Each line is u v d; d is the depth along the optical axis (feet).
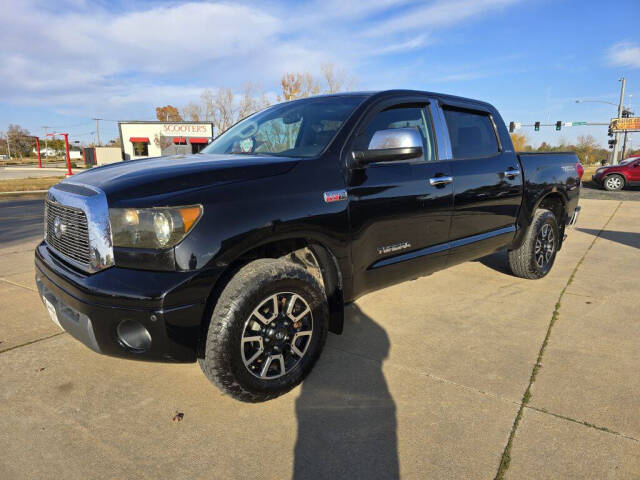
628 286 14.07
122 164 8.67
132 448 6.53
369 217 8.79
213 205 6.72
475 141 12.07
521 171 13.10
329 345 9.84
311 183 7.86
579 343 9.91
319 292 7.97
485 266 16.63
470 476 5.95
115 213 6.57
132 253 6.53
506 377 8.46
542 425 7.00
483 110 12.47
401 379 8.42
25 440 6.69
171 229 6.38
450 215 10.73
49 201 8.27
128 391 8.06
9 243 21.86
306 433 6.88
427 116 10.77
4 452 6.42
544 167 13.98
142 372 8.75
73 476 5.97
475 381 8.33
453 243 11.04
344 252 8.40
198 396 7.91
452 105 11.43
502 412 7.36
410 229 9.78
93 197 6.79
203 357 7.07
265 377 7.45
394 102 9.92
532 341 10.03
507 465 6.13
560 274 15.53
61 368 8.85
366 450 6.49
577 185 15.61
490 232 12.25
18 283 14.35
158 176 6.98
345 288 8.72
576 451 6.40
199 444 6.63
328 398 7.81
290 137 9.50
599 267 16.55
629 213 33.14
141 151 126.21
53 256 8.06
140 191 6.65
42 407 7.54
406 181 9.52
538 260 14.44
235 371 6.92
